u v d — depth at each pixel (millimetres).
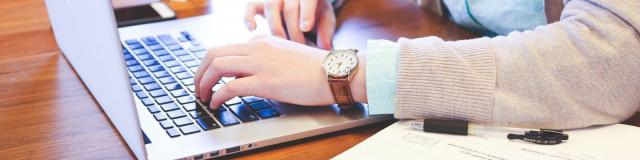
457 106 666
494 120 667
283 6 949
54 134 699
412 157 604
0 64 887
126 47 904
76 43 783
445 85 671
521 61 680
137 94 752
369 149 620
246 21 963
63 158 650
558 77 675
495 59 684
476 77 671
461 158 601
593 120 672
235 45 758
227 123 682
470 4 981
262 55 735
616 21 681
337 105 727
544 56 681
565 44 687
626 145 628
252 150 654
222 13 1038
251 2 1011
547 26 721
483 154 608
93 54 680
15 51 934
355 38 941
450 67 675
